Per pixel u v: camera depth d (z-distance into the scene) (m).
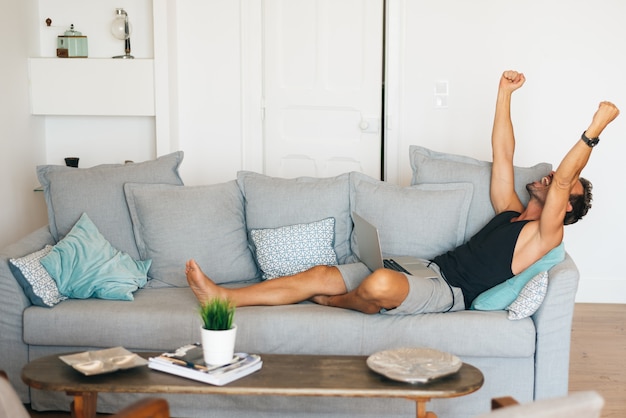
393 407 2.74
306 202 3.41
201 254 3.31
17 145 4.32
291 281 3.04
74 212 3.38
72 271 3.07
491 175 3.38
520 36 4.54
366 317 2.83
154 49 4.48
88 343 2.87
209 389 2.06
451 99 4.61
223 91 4.70
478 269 3.05
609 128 4.55
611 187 4.59
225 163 4.76
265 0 4.71
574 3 4.50
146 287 3.26
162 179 3.52
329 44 4.72
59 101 4.52
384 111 4.72
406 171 4.69
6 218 4.16
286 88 4.77
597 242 4.64
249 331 2.82
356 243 3.38
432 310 2.90
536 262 2.98
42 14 4.69
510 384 2.79
